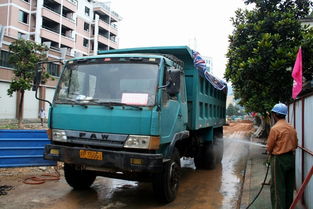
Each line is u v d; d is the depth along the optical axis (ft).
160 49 22.89
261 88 29.22
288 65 24.85
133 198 19.81
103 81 17.65
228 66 30.76
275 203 15.34
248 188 22.79
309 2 29.91
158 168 15.75
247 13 30.12
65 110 17.65
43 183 22.20
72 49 140.67
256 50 25.72
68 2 132.98
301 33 26.81
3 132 22.68
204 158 30.58
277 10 29.32
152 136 15.79
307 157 17.80
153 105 16.12
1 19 110.83
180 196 20.80
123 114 16.21
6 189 20.31
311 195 15.87
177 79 16.38
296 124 22.30
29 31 118.01
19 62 68.64
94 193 20.56
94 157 16.35
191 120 23.91
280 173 15.29
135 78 17.15
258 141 61.52
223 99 38.68
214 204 19.21
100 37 160.25
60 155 17.34
